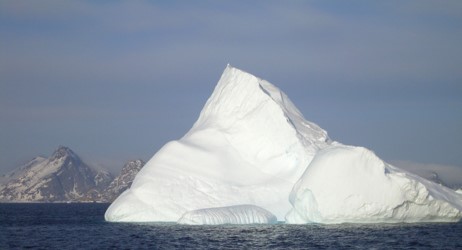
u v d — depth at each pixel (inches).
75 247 4798.2
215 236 5221.5
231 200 6441.9
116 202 6850.4
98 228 6171.3
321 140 7145.7
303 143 6850.4
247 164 6811.0
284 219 6358.3
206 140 7017.7
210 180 6574.8
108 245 4862.2
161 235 5369.1
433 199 5703.7
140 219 6491.1
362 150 5698.8
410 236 5064.0
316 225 5866.1
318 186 5753.0
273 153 6845.5
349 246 4606.3
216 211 6097.4
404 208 5689.0
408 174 6215.6
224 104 7377.0
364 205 5585.6
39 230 6555.1
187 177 6584.6
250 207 6200.8
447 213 5846.5
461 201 6117.1
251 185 6584.6
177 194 6486.2
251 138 6958.7
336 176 5703.7
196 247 4660.4
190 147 6860.2
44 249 4719.5
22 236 5797.2
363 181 5625.0
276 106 6998.0
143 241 5029.5
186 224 6102.4
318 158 5954.7
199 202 6427.2
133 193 6663.4
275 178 6668.3
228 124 7165.4
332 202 5659.5
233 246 4699.8
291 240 4931.1
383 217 5664.4
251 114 7091.5
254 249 4537.4
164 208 6432.1
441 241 4815.5
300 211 5920.3
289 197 6190.9
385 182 5605.3
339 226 5753.0
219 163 6742.1
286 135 6860.2
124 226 6186.0
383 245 4633.4
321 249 4488.2
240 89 7342.5
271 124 6953.7
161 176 6624.0
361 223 5856.3
